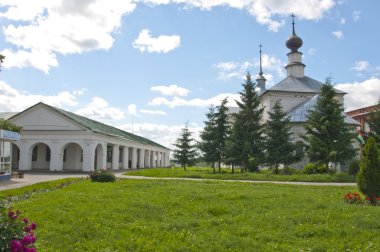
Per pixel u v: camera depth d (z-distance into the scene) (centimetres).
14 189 1847
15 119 4238
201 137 3856
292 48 5291
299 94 4728
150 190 1786
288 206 1247
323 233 915
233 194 1520
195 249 795
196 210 1213
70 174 3638
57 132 4112
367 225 965
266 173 3262
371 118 3291
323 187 2111
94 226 968
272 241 868
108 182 2359
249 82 3594
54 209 1186
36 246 786
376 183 1370
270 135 3303
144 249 796
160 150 7781
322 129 2995
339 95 4659
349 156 3023
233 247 812
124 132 6225
